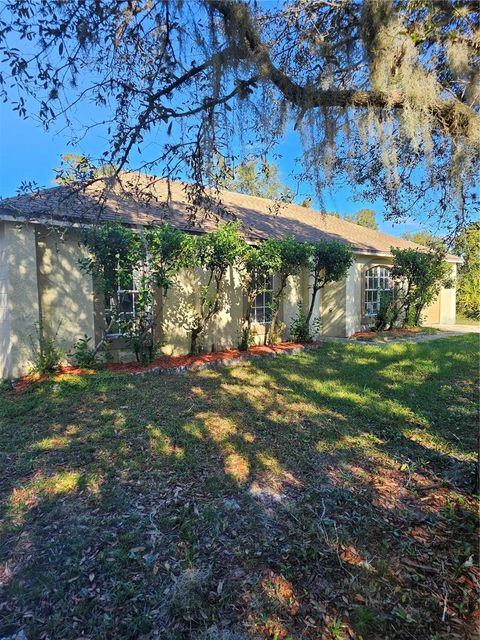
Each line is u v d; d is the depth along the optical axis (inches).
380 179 165.3
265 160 145.4
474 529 99.4
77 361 263.6
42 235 249.9
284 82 109.8
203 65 106.3
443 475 127.2
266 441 152.3
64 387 220.2
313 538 96.9
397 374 263.0
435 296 563.2
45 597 79.0
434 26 96.4
